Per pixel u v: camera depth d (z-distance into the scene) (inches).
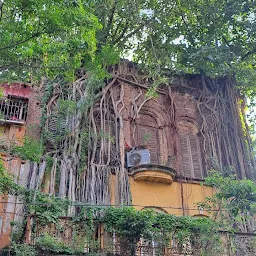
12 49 365.7
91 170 522.3
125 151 571.2
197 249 435.2
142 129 616.1
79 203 452.4
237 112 665.0
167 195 551.5
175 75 680.4
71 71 393.7
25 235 405.4
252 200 450.3
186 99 668.7
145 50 664.4
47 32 362.9
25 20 356.2
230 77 685.3
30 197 440.5
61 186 489.4
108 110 597.6
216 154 625.3
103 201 502.0
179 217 451.2
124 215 426.9
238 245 454.9
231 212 466.9
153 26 653.3
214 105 668.1
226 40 697.0
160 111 640.4
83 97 569.0
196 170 610.9
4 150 496.4
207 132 642.2
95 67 470.3
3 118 523.8
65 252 398.0
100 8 602.5
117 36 653.9
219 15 660.7
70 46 368.8
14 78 411.2
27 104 554.6
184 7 655.1
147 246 423.2
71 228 420.5
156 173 542.0
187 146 628.4
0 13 356.5
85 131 554.9
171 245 431.8
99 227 426.3
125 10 628.1
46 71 392.8
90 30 372.2
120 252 413.7
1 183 403.9
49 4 349.7
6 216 458.9
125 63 653.3
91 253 404.8
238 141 636.7
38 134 539.8
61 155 523.8
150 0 651.5
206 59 658.8
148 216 426.3
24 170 491.8
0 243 443.8
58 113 563.2
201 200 564.7
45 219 416.8
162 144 613.9
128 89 634.8
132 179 545.0
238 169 615.8
